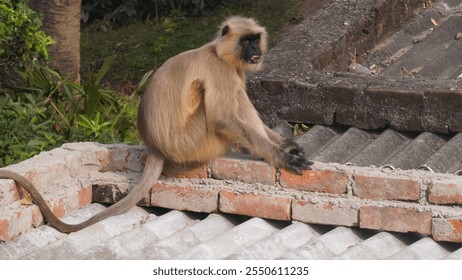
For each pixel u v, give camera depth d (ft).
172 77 25.45
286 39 37.86
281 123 34.22
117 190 25.71
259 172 24.40
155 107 25.18
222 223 24.38
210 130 25.18
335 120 33.35
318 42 37.29
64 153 25.79
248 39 26.02
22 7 40.09
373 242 22.50
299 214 23.77
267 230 23.73
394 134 32.12
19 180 23.04
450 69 38.22
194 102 25.41
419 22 42.27
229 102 25.45
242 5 68.90
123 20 70.13
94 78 45.34
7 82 46.24
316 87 33.45
